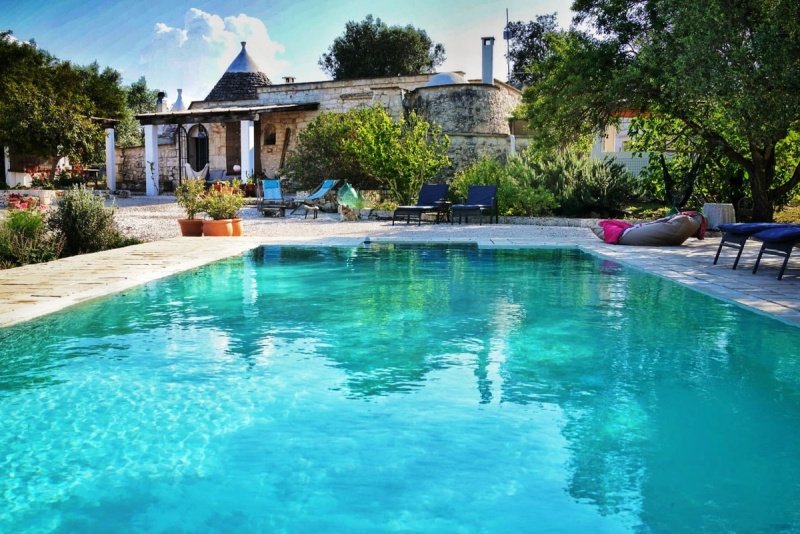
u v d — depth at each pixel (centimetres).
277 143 2916
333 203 2045
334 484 264
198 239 1174
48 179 2684
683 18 1111
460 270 862
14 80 2905
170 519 238
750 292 670
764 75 975
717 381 395
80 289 651
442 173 2350
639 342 487
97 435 313
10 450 297
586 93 1551
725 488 261
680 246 1137
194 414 340
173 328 529
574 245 1123
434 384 390
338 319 566
